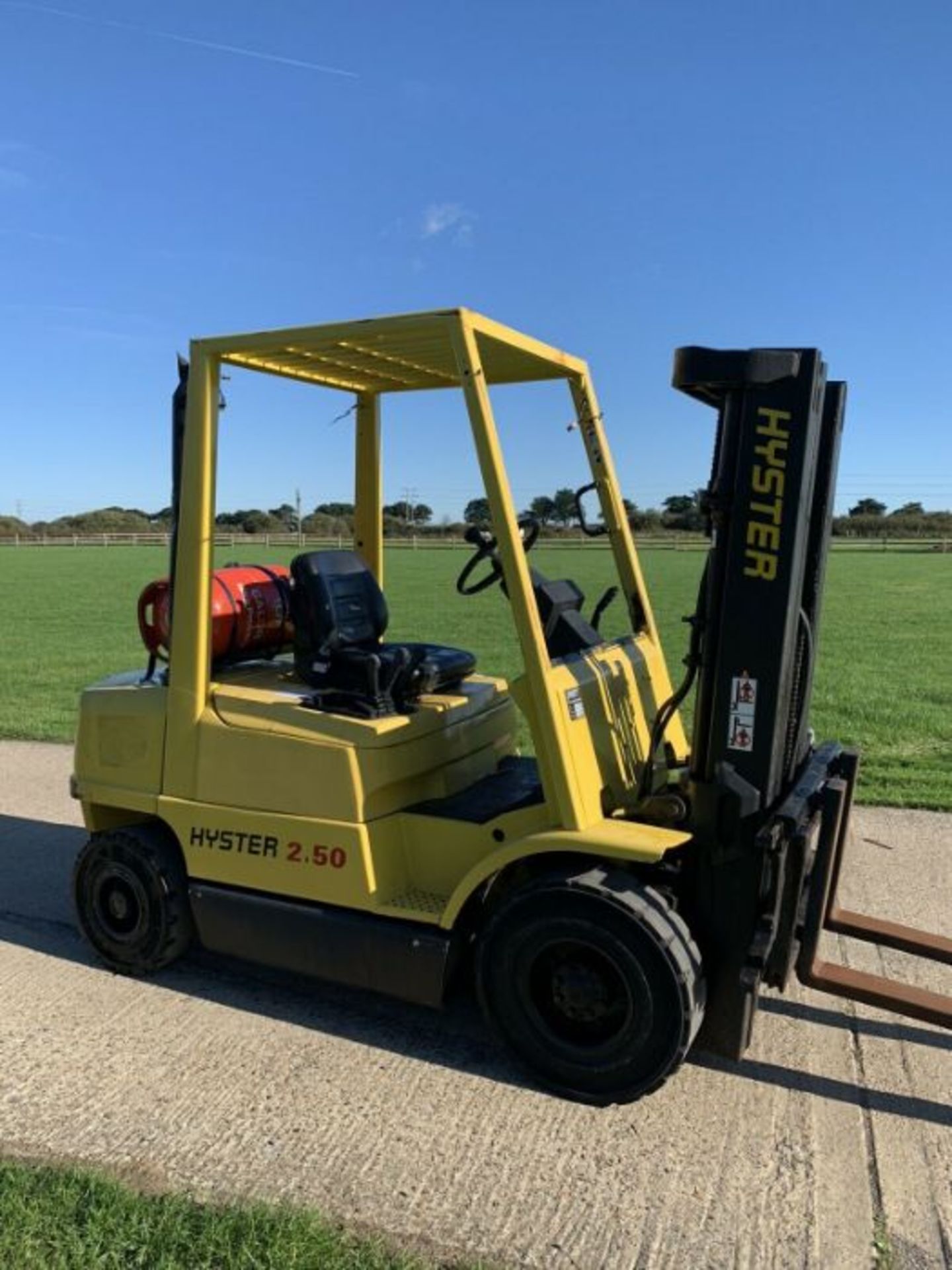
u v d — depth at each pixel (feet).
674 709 11.63
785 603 10.16
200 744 12.87
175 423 12.61
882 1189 9.61
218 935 12.99
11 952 14.78
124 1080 11.35
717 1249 8.81
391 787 12.19
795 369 9.80
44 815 21.66
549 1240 8.89
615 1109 10.86
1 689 37.78
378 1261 8.48
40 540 230.48
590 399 13.84
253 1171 9.74
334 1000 13.30
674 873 11.36
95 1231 8.69
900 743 27.40
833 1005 13.29
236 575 14.06
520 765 14.83
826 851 10.88
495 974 11.26
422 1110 10.83
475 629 58.39
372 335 11.17
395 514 194.90
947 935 15.20
